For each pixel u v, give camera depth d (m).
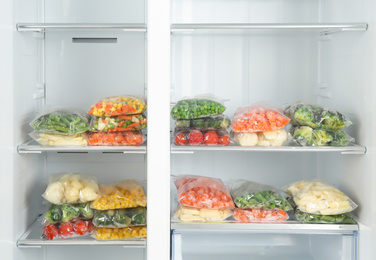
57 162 2.62
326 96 2.51
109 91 2.59
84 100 2.59
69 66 2.58
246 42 2.56
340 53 2.39
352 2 2.27
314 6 2.57
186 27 2.08
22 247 2.30
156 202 2.07
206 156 2.60
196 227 2.17
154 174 2.06
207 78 2.57
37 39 2.50
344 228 2.18
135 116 2.28
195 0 2.54
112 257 2.64
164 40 2.03
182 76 2.56
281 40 2.57
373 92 2.12
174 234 2.18
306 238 2.35
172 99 2.55
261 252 2.32
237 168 2.62
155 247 2.09
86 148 2.20
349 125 2.32
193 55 2.56
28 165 2.40
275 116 2.22
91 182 2.37
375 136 2.11
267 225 2.18
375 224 2.13
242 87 2.57
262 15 2.56
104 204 2.27
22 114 2.30
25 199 2.36
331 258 2.28
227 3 2.55
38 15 2.55
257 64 2.57
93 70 2.58
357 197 2.27
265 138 2.22
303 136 2.21
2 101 2.18
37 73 2.51
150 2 2.02
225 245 2.28
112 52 2.57
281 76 2.58
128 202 2.29
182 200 2.20
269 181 2.62
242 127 2.21
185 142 2.22
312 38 2.57
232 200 2.27
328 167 2.58
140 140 2.28
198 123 2.24
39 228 2.40
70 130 2.23
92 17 2.56
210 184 2.28
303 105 2.27
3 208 2.18
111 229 2.28
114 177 2.62
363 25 2.14
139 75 2.58
